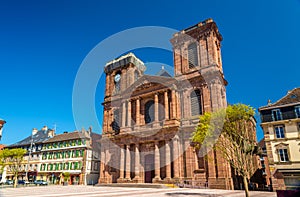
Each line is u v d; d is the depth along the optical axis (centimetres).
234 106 1855
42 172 5638
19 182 5072
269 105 3312
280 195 1253
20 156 4175
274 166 2997
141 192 2386
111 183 4034
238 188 3072
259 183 3919
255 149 3316
